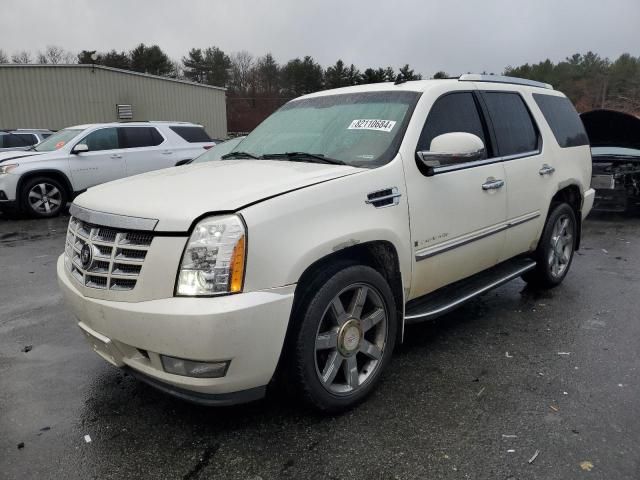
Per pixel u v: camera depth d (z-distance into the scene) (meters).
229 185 2.83
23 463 2.62
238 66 66.56
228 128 50.16
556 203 5.08
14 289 5.60
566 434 2.78
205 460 2.63
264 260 2.52
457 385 3.33
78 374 3.58
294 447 2.72
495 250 4.18
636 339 4.02
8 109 26.56
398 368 3.57
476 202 3.84
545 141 4.78
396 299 3.35
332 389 2.93
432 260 3.52
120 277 2.59
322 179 2.91
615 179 8.95
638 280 5.58
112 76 28.20
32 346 4.07
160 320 2.45
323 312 2.79
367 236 2.96
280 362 2.83
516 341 4.00
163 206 2.61
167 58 65.56
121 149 11.36
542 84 5.23
